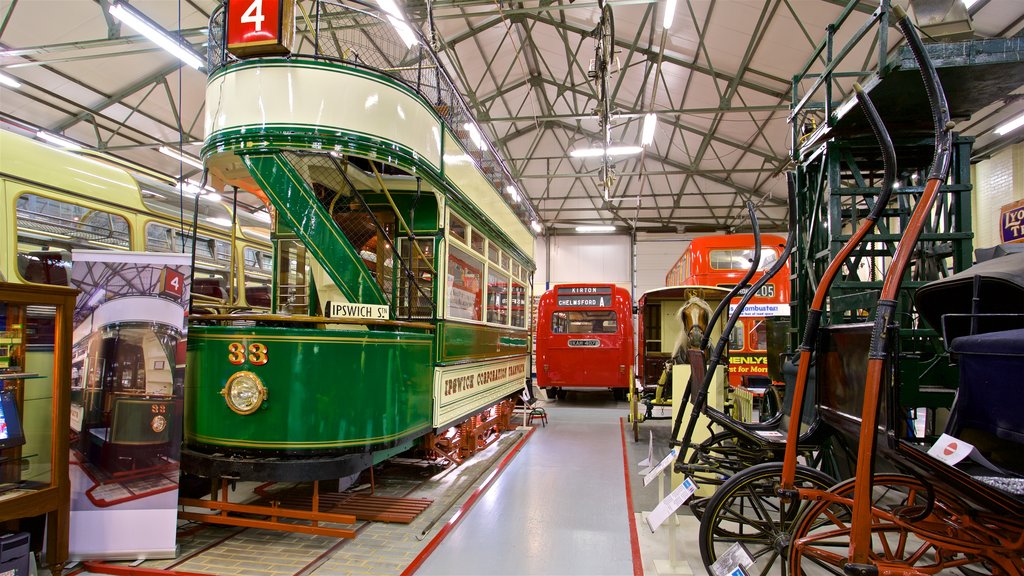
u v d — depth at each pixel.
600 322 12.37
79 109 12.65
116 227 6.21
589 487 5.80
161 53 11.44
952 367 4.56
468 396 6.27
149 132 14.26
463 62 14.69
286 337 3.87
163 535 3.68
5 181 4.96
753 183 21.11
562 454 7.50
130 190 6.46
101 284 3.82
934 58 4.02
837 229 5.10
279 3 4.11
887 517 2.85
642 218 25.00
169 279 3.87
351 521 3.89
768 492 3.51
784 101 13.96
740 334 11.14
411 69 6.16
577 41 14.41
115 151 15.13
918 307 4.12
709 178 20.80
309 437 3.83
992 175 14.39
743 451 4.14
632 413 9.57
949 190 4.88
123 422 3.72
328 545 3.97
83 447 3.67
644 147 15.25
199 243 7.85
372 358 4.12
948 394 4.51
